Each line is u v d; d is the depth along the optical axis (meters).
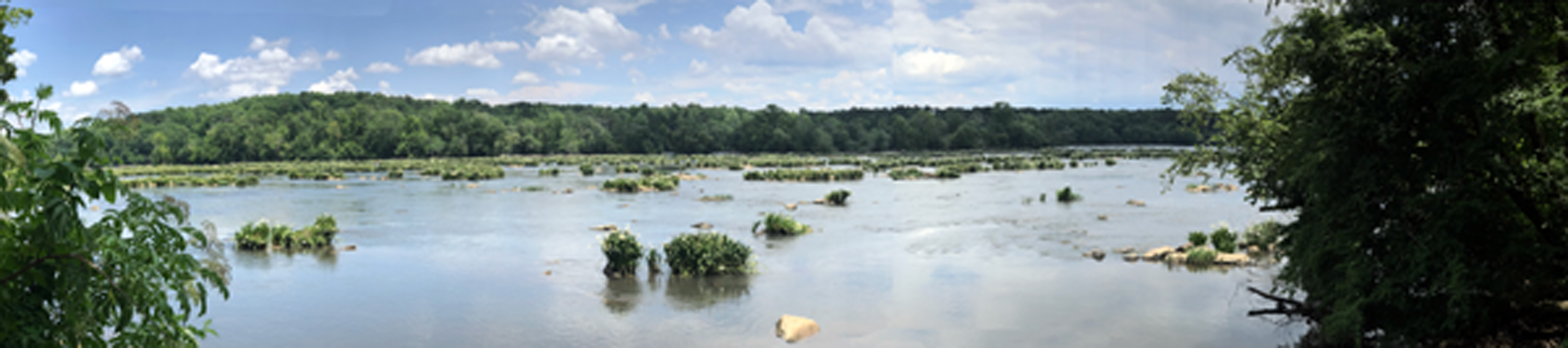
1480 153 7.27
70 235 4.29
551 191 41.50
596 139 157.25
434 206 32.22
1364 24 8.09
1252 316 11.52
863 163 79.31
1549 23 7.42
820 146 154.12
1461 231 7.66
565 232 22.92
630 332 11.09
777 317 11.86
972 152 138.12
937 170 57.03
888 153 145.88
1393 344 8.62
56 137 4.40
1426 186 7.94
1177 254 16.86
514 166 87.06
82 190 4.29
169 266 4.83
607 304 12.85
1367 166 7.79
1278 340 10.30
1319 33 8.18
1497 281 7.74
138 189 44.81
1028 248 18.88
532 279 15.15
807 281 14.79
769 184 47.00
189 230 4.94
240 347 10.35
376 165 92.56
